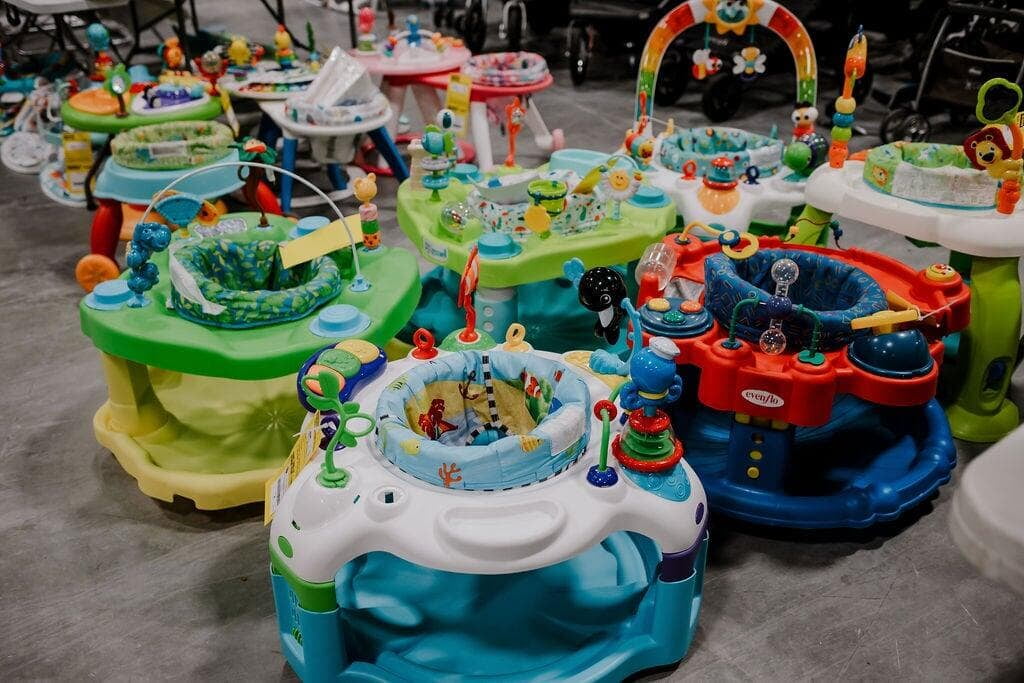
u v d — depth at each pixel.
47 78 4.70
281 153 4.25
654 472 1.68
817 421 1.96
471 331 2.06
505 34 5.91
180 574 2.06
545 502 1.61
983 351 2.43
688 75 5.09
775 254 2.31
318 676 1.71
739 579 2.05
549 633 1.84
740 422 2.10
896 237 3.68
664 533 1.66
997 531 1.06
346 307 2.18
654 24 5.34
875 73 5.57
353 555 1.60
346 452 1.73
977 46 4.38
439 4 6.21
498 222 2.53
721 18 3.09
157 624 1.93
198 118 3.46
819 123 4.86
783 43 5.40
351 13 4.51
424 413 1.87
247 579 2.04
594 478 1.64
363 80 3.52
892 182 2.50
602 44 5.98
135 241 2.16
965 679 1.81
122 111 3.37
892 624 1.94
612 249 2.54
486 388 1.92
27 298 3.22
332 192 3.95
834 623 1.94
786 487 2.22
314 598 1.62
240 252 2.40
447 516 1.57
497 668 1.76
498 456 1.61
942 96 4.30
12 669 1.82
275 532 1.66
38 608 1.97
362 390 1.90
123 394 2.28
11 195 4.03
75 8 4.02
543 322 2.87
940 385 2.62
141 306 2.22
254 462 2.28
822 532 2.18
